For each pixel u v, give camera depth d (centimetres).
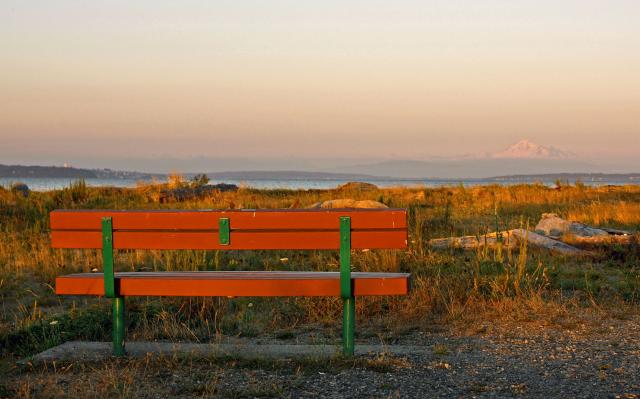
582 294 717
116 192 2041
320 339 563
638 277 792
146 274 516
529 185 2673
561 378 430
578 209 1667
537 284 752
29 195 1770
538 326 589
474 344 533
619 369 449
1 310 685
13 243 1024
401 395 396
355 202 1448
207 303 661
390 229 472
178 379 430
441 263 852
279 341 561
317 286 479
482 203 1930
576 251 994
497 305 658
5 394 401
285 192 2483
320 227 476
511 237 1034
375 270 827
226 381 425
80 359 482
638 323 593
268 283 482
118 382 422
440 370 450
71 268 862
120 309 498
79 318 600
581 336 552
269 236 480
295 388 409
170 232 486
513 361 476
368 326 613
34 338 547
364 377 432
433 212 1622
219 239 483
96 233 491
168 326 592
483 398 390
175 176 2252
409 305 657
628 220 1445
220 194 1967
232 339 569
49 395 398
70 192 1731
